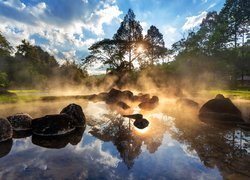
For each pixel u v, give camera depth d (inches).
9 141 287.7
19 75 1926.7
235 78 1802.4
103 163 211.0
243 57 1692.9
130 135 323.9
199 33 1844.2
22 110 529.7
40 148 259.0
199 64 1695.4
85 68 1691.7
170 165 206.5
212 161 217.2
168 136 317.4
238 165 206.2
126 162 214.5
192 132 343.3
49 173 185.5
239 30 2066.9
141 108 647.8
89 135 323.9
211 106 500.4
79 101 815.7
